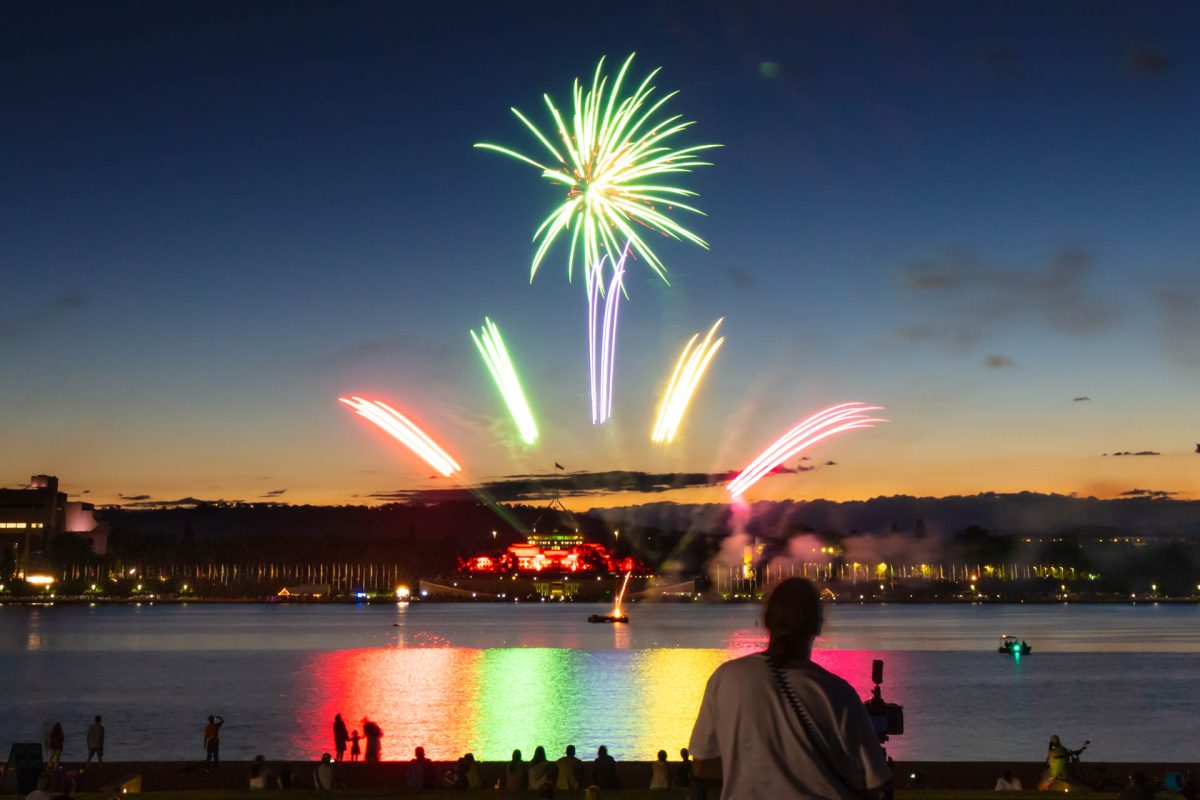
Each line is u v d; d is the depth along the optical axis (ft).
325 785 131.44
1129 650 599.16
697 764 16.58
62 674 428.15
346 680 393.91
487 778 143.43
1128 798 102.12
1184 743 230.89
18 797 122.83
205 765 155.12
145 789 145.38
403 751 212.84
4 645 646.74
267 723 262.67
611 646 640.58
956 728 254.27
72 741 232.73
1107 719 271.69
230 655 551.59
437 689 353.72
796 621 16.60
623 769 146.41
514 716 272.92
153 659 521.65
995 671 437.99
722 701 16.28
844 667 462.60
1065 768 134.92
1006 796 118.73
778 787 15.58
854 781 15.81
